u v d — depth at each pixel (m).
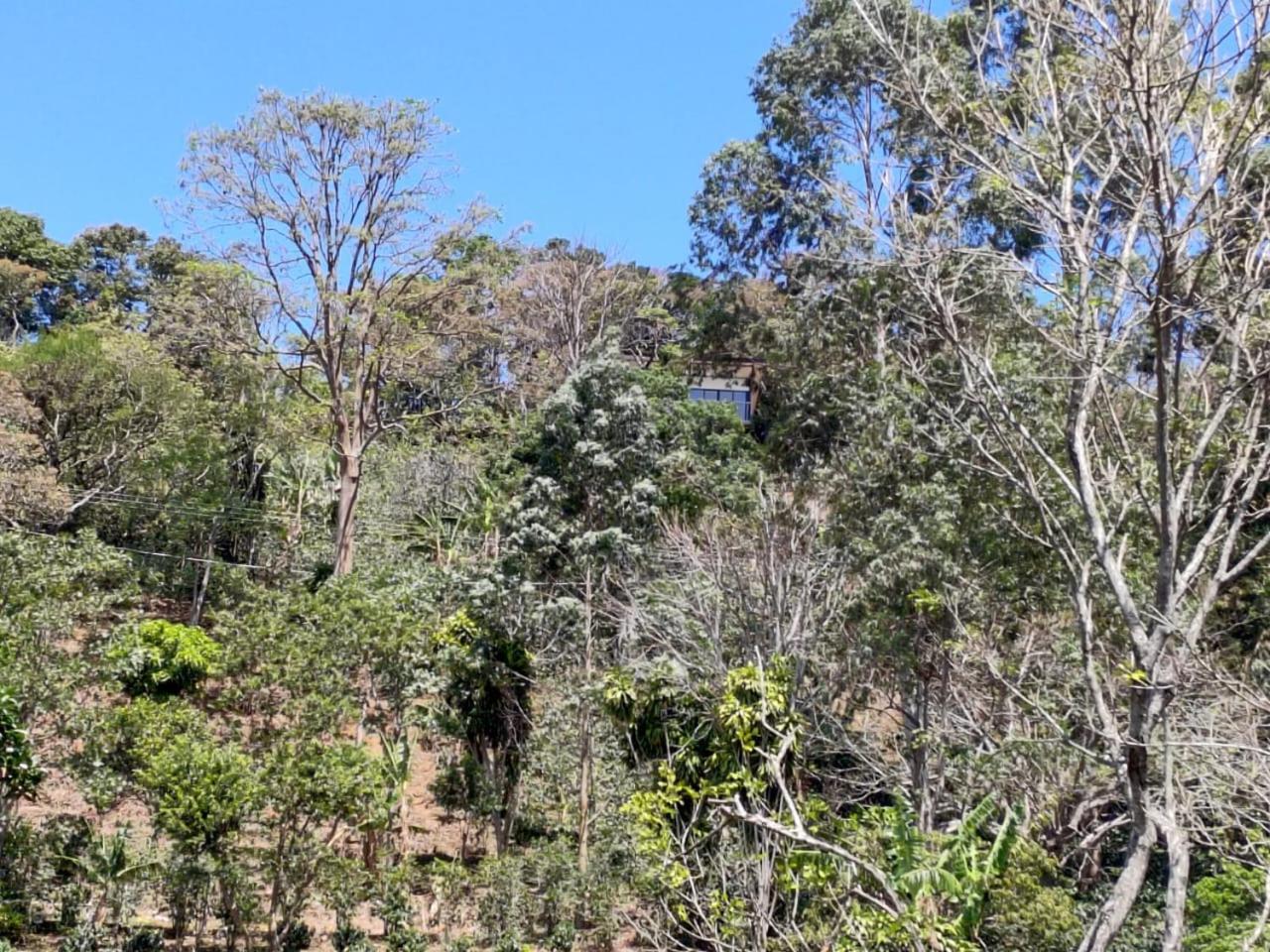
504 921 19.31
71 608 19.62
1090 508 8.83
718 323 36.72
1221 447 10.05
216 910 19.19
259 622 21.11
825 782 18.67
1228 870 12.54
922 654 17.64
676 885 12.35
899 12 12.72
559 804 23.84
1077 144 10.69
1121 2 7.96
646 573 22.75
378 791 19.45
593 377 23.80
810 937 11.70
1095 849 17.22
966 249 10.34
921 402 17.84
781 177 33.81
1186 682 10.25
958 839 10.30
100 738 18.58
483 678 22.70
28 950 17.33
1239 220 8.71
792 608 19.66
